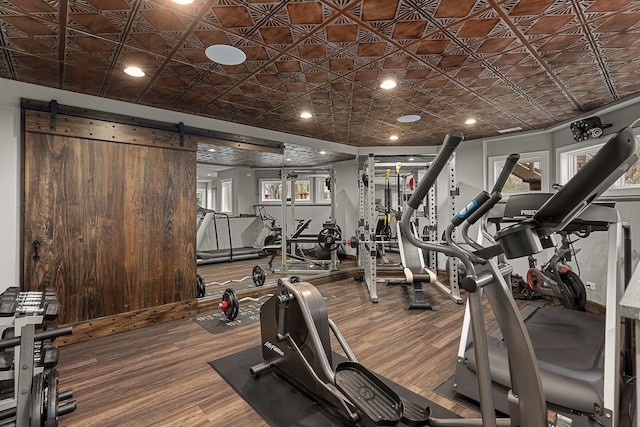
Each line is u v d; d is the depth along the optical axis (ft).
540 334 7.72
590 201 3.19
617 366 5.20
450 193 15.05
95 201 10.26
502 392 6.15
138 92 10.18
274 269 20.17
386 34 6.86
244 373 7.98
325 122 13.99
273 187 27.89
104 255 10.43
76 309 9.90
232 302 11.47
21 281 9.11
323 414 6.39
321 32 6.77
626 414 5.39
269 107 11.84
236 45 7.32
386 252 26.25
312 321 6.79
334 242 18.89
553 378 5.66
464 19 6.28
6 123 8.95
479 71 8.77
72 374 7.97
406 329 10.82
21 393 5.27
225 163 23.32
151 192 11.44
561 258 12.03
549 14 6.10
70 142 9.82
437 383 7.47
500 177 4.14
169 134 11.89
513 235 3.38
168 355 9.01
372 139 17.52
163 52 7.64
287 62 8.21
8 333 6.31
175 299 11.99
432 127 14.89
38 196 9.27
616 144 2.51
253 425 6.10
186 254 12.31
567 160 14.48
